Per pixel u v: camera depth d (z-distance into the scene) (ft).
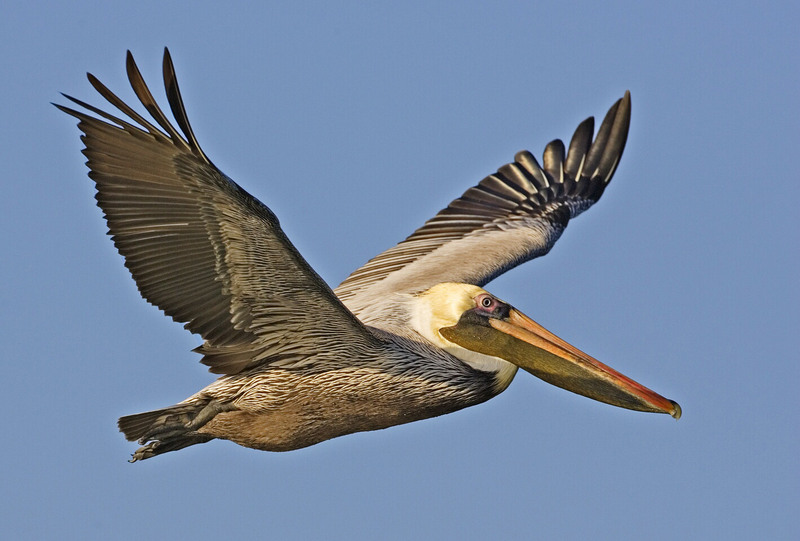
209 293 37.65
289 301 38.65
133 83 33.30
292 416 41.37
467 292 44.34
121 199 35.29
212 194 35.19
